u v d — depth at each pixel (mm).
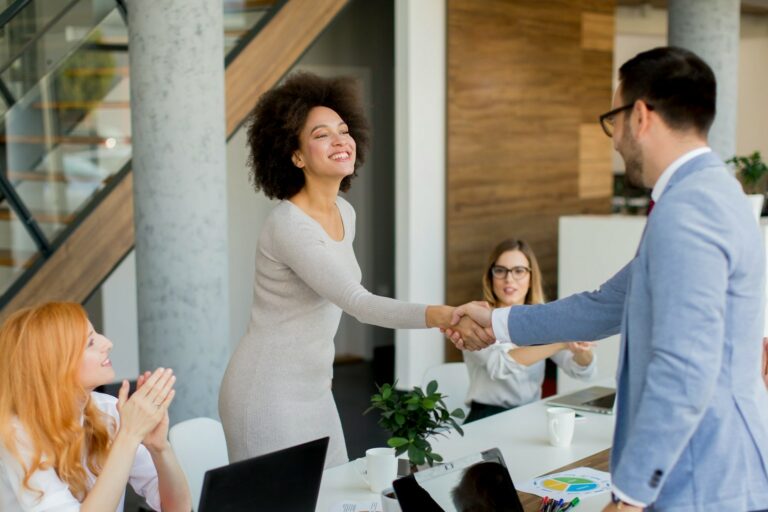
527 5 7305
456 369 4039
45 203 5109
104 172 5332
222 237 4410
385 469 2543
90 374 2121
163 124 4258
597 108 8086
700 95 1790
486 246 7156
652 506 1776
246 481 1877
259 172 2898
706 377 1628
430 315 2602
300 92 2820
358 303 2635
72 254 5164
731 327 1730
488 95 7059
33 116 5066
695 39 6281
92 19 5355
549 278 7770
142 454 2375
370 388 7184
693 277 1648
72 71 5242
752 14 11703
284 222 2734
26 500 2016
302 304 2795
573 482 2615
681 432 1629
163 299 4312
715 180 1734
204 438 2953
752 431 1754
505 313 2316
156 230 4301
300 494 2006
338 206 2959
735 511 1729
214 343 4387
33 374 2033
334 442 2896
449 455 2936
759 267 1751
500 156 7207
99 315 7281
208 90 4320
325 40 7746
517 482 2635
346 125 2854
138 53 4281
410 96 6609
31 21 5078
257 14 5523
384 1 8031
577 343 3791
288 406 2791
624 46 11812
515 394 3852
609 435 3180
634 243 5270
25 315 2074
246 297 7820
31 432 2025
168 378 2139
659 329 1663
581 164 7980
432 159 6781
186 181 4285
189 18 4242
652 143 1820
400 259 6770
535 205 7562
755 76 12023
